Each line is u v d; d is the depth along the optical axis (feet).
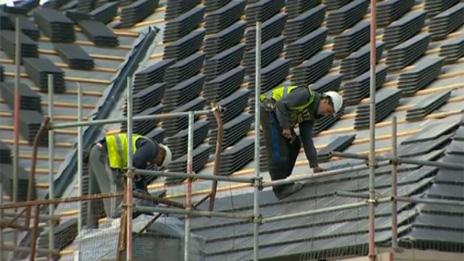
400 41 228.43
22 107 248.73
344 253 191.31
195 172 221.87
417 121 209.97
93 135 245.45
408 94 217.77
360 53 228.84
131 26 270.87
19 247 211.82
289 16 248.93
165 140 234.79
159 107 241.96
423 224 186.29
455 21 226.17
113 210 202.80
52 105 225.56
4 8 266.57
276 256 195.83
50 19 264.11
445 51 221.25
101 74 259.39
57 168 240.73
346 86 222.69
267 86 234.17
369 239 185.37
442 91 214.48
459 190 189.78
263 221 195.21
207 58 250.37
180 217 206.80
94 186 208.54
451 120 203.72
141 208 187.83
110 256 195.21
